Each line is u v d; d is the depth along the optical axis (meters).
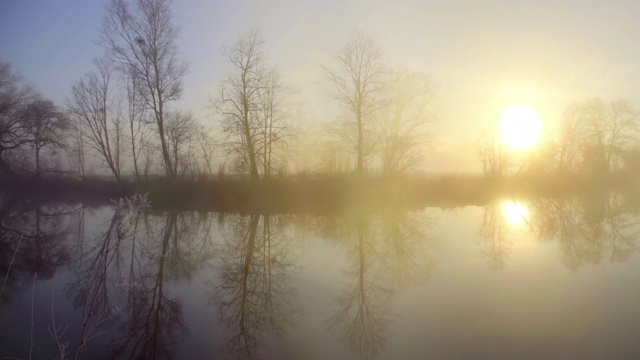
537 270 12.74
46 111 31.88
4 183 32.78
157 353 7.89
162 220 22.53
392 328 8.82
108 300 10.08
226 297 10.88
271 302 10.53
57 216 23.30
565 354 7.66
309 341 8.38
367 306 10.13
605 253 14.80
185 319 9.46
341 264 13.95
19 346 7.88
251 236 18.55
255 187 27.73
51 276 12.17
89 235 17.83
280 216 23.77
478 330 8.65
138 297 10.61
